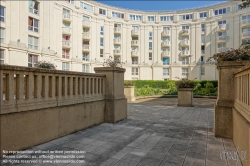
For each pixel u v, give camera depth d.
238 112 3.63
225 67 4.58
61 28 25.77
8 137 3.15
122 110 6.61
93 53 30.52
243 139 2.97
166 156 3.36
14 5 18.72
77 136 4.47
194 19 32.25
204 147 3.84
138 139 4.34
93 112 5.55
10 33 18.36
